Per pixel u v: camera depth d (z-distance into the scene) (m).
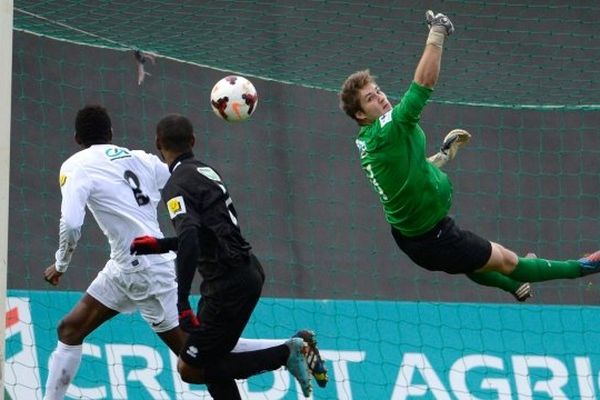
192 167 24.47
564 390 36.00
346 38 41.09
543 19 42.44
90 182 27.00
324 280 40.25
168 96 42.53
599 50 43.22
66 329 28.00
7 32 24.28
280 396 34.34
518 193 43.09
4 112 24.23
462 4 42.94
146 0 37.75
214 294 24.58
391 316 36.44
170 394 33.94
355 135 42.75
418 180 24.12
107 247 39.81
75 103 41.88
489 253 25.05
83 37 36.75
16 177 40.09
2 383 24.03
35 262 38.94
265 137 42.19
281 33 40.31
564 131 43.94
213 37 39.09
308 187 41.75
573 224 43.03
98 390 33.44
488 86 41.72
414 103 23.77
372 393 34.88
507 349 36.50
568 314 37.41
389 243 41.31
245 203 41.00
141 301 27.72
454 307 36.97
